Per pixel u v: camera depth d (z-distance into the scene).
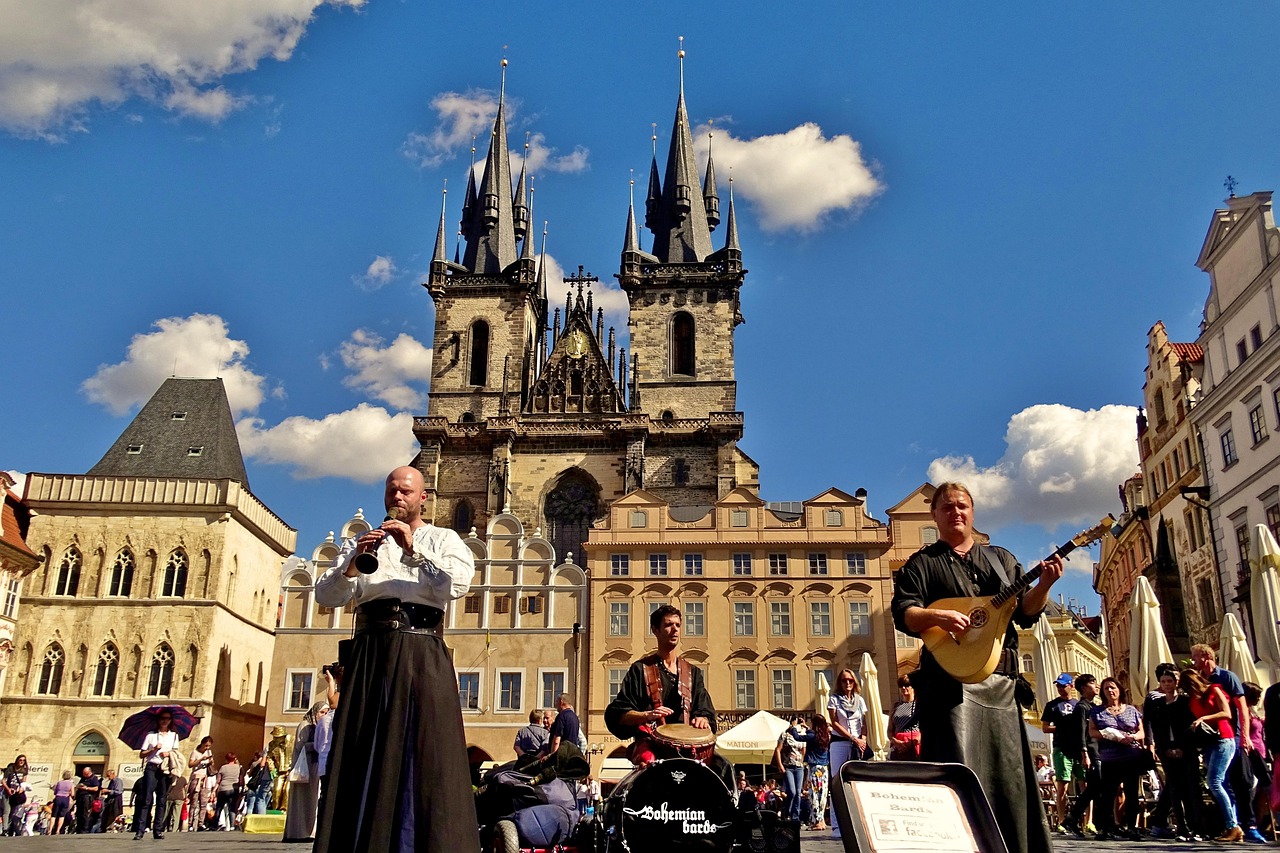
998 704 7.07
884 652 60.72
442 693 6.52
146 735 21.16
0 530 61.12
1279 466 40.62
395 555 6.70
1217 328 46.41
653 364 89.19
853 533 62.84
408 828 6.14
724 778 9.16
